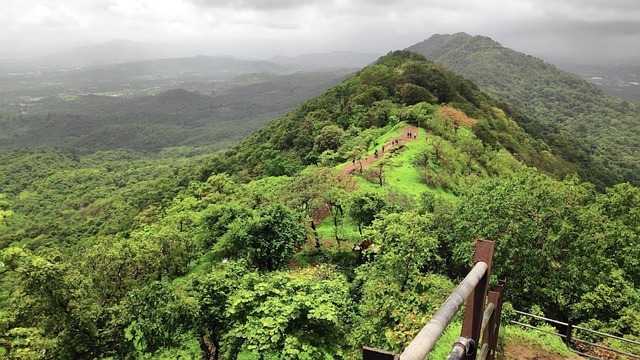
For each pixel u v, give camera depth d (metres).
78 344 14.17
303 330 13.34
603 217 19.70
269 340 12.78
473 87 120.62
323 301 13.66
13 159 171.88
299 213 28.88
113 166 174.75
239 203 34.22
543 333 10.21
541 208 18.33
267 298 14.05
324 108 97.75
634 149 164.12
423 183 43.78
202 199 42.47
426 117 64.31
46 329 14.06
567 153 107.81
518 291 18.11
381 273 16.92
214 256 29.58
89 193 127.75
